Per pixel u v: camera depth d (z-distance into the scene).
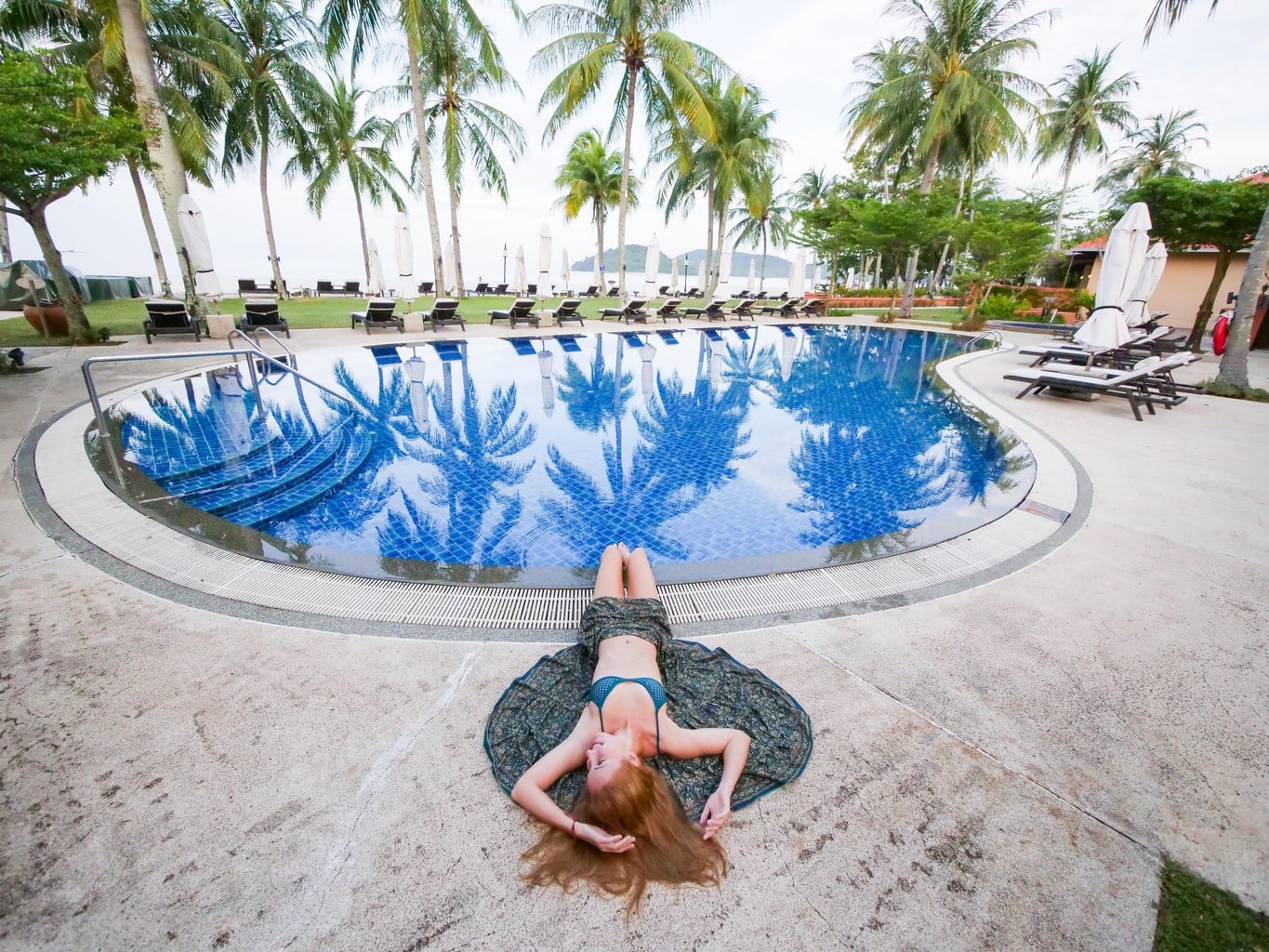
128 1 10.37
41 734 2.04
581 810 1.70
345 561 3.36
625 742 1.80
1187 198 12.27
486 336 12.81
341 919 1.50
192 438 5.80
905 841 1.75
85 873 1.59
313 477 5.28
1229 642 2.78
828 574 3.37
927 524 4.08
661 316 17.59
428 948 1.44
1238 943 1.50
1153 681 2.49
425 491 5.27
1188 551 3.71
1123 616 2.98
